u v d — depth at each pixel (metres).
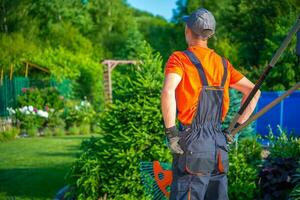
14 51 30.44
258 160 6.66
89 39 54.38
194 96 3.05
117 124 6.00
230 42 35.62
